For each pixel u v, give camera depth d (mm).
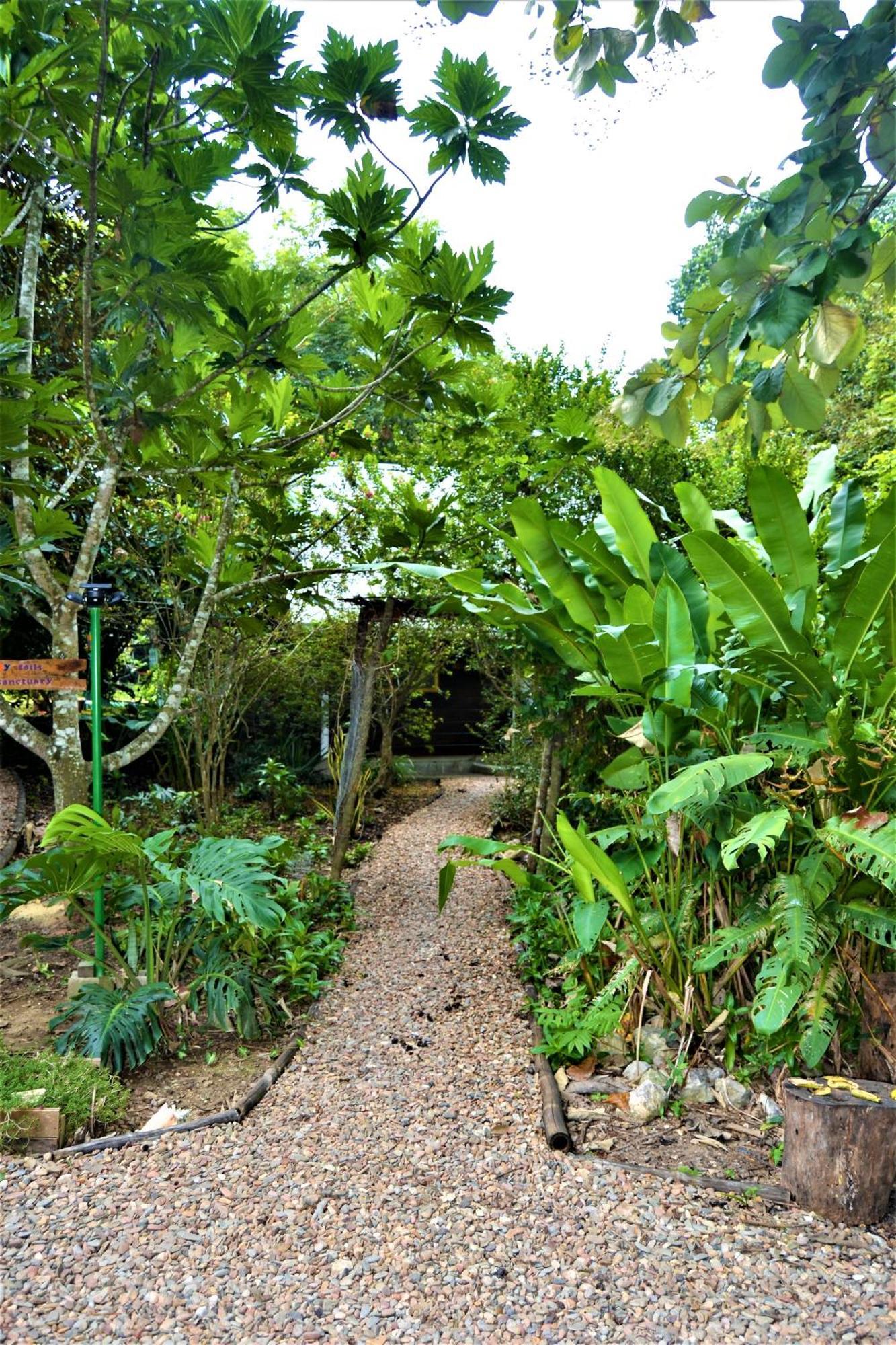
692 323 2422
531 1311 2264
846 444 9742
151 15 3352
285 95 3549
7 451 3482
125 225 3385
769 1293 2350
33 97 3523
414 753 13430
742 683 3666
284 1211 2686
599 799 4125
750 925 3363
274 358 4090
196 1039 4062
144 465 4566
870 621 3283
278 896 5133
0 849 6691
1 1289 2297
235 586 4875
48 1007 4238
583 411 5762
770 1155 3080
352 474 7113
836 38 1717
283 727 10570
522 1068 3758
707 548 3137
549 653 4699
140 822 7586
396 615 6883
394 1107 3416
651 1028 3764
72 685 3977
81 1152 3010
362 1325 2205
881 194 1835
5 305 3480
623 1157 3068
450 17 1930
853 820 3088
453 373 4605
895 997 3238
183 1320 2209
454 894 6637
